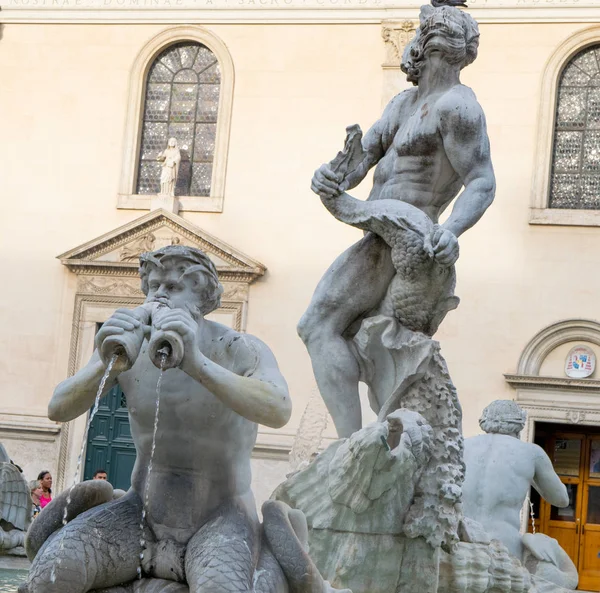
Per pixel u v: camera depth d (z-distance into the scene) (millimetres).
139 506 4172
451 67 6488
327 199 6258
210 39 29203
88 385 4039
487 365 26578
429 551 5656
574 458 26562
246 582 3904
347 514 5500
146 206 28828
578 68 27516
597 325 26141
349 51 28562
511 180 27094
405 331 6172
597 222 26516
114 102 29469
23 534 9695
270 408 4016
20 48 29859
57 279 28922
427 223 6070
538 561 7648
